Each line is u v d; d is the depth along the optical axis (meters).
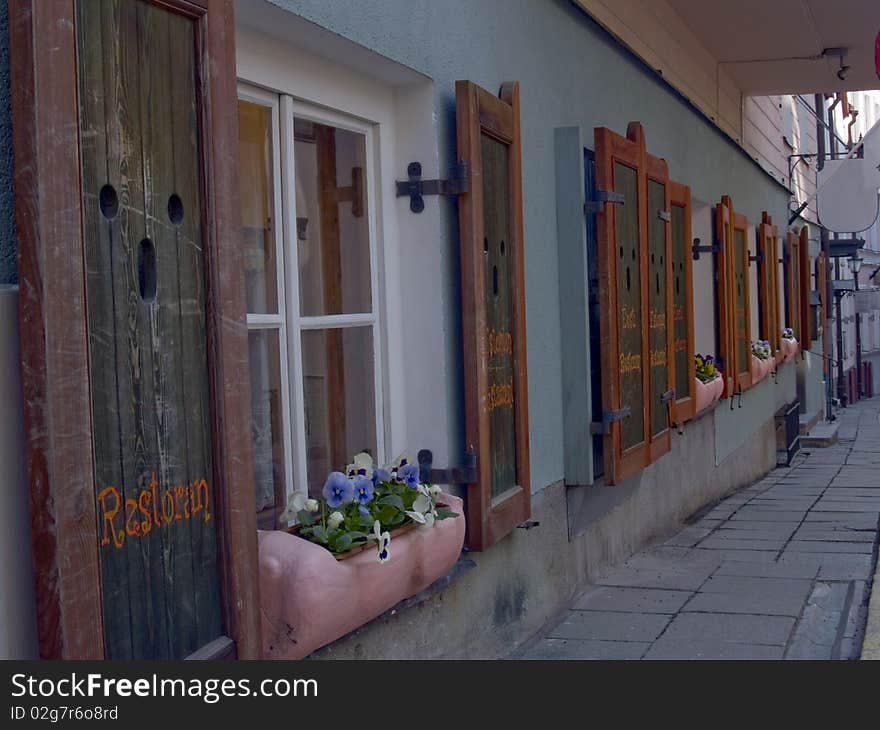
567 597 6.54
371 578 3.52
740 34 12.91
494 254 5.05
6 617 2.32
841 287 30.12
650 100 8.98
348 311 4.39
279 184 3.93
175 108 2.72
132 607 2.54
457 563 4.73
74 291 2.33
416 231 4.70
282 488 3.92
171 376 2.69
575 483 6.45
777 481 15.12
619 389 6.61
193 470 2.76
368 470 3.93
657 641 5.82
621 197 6.68
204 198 2.81
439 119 4.75
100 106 2.47
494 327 5.01
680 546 8.84
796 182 23.56
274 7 3.53
